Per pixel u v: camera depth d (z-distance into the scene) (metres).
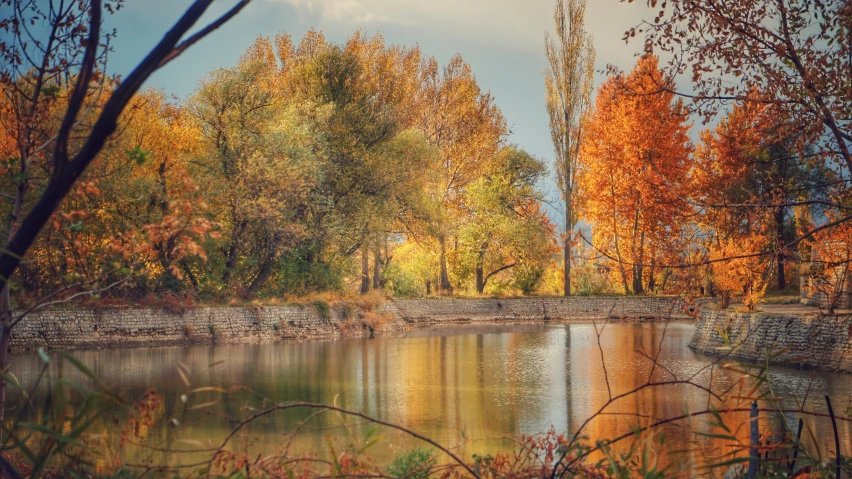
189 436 14.48
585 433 16.28
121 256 6.86
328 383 24.31
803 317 27.67
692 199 8.84
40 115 7.54
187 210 6.16
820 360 26.12
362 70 46.59
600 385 24.08
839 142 8.03
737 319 31.39
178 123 38.12
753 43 8.24
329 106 42.38
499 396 22.05
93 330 31.69
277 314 38.91
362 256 51.31
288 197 39.28
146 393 6.01
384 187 45.25
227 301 38.75
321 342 37.94
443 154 59.31
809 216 10.85
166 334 34.03
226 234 38.72
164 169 36.12
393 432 16.02
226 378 24.72
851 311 26.48
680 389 22.58
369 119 45.19
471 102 61.06
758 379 5.18
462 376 26.28
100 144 3.97
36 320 29.88
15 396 18.75
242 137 38.88
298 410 18.84
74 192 7.04
